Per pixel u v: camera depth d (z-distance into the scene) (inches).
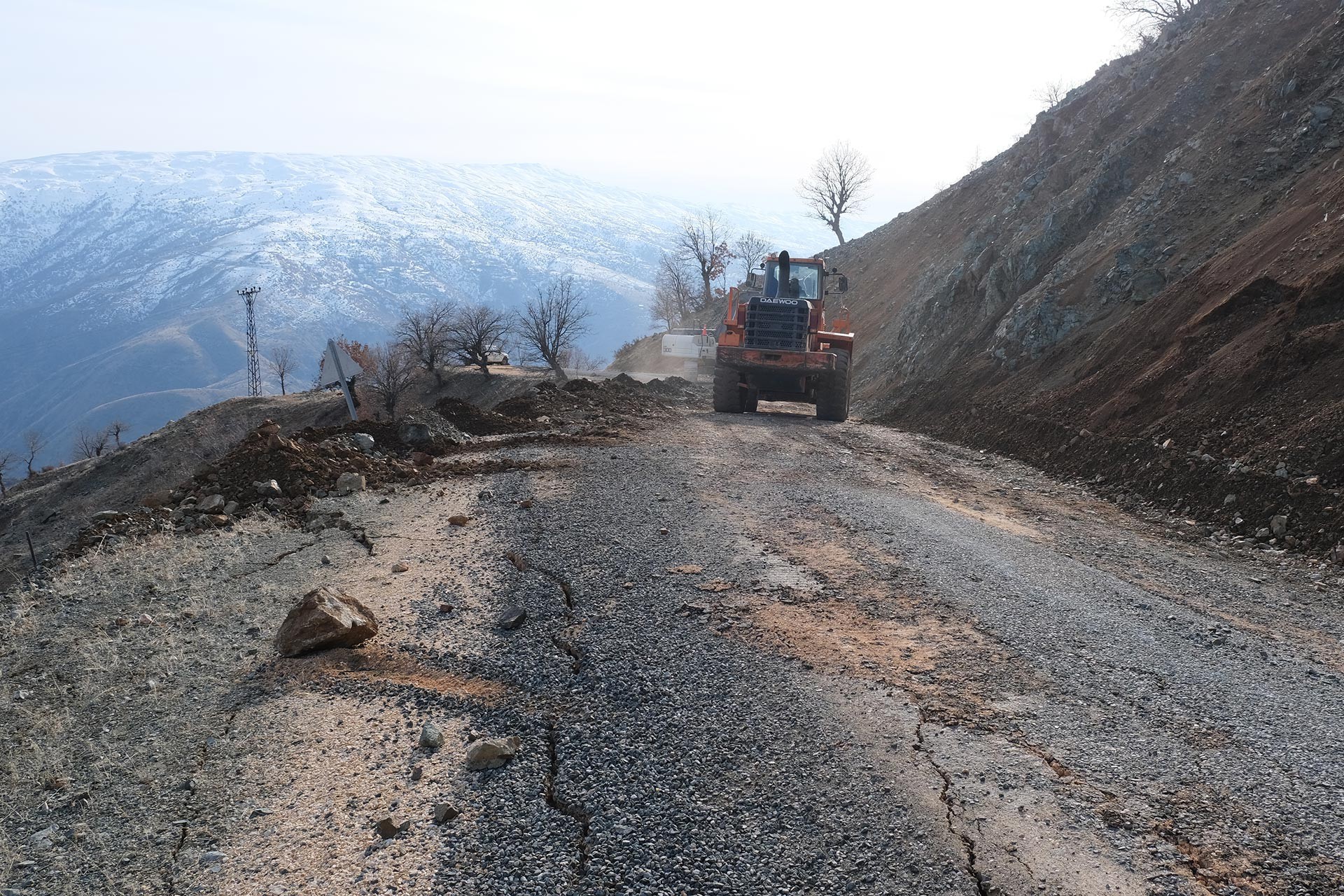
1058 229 895.1
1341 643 238.2
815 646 219.6
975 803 153.4
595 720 183.3
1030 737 176.9
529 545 302.4
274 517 350.3
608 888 133.9
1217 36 978.1
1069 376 619.8
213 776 165.9
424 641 224.2
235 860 142.2
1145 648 226.2
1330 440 343.3
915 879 134.8
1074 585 277.4
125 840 149.3
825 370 745.6
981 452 591.2
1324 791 159.8
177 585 272.5
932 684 200.5
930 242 1658.5
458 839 145.8
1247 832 147.2
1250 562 318.3
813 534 327.0
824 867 137.9
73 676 213.9
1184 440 422.6
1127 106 1053.2
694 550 299.1
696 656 212.8
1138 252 689.6
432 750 172.9
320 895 133.3
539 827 148.4
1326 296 415.5
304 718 186.2
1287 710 192.7
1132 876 135.3
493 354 2805.1
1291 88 690.8
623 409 749.9
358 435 480.1
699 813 151.0
